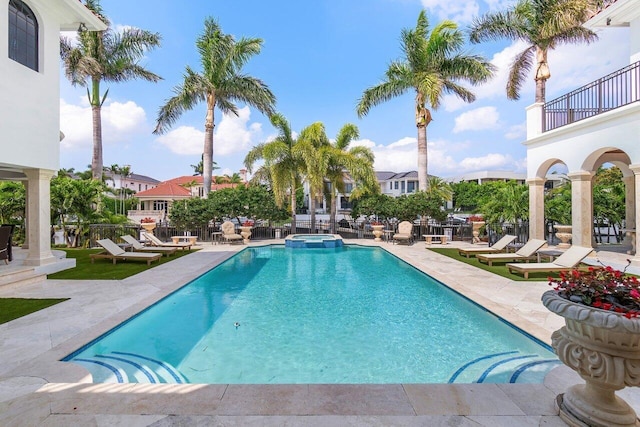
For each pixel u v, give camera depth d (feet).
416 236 58.13
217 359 13.98
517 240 47.65
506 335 16.42
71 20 30.35
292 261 39.17
